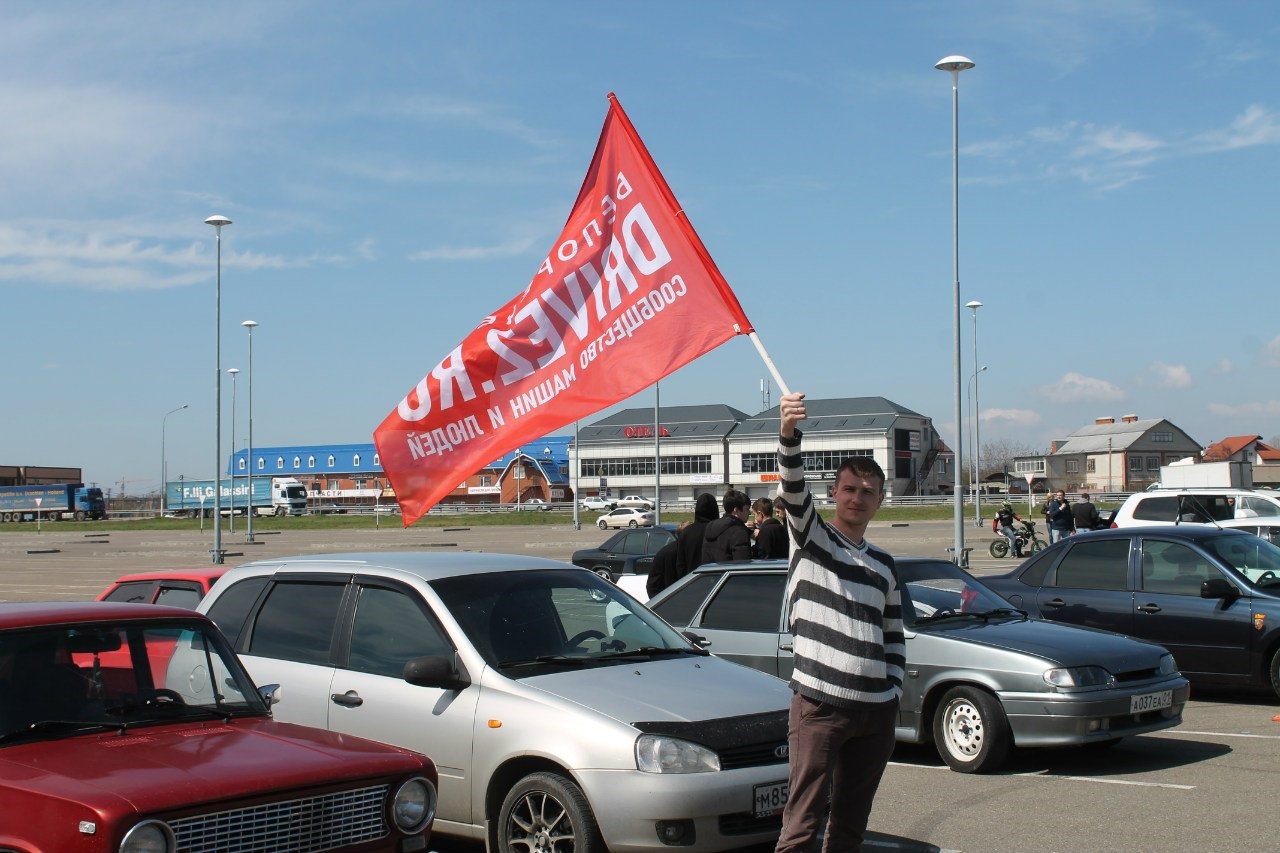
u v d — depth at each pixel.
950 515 69.56
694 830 5.62
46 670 5.06
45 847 4.19
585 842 5.66
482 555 7.54
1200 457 110.62
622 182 7.38
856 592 4.74
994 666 8.51
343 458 129.12
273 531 70.56
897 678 4.80
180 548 50.31
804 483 4.78
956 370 26.58
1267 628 10.80
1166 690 8.71
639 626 7.12
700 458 112.56
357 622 6.96
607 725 5.79
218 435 40.03
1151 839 6.78
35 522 100.44
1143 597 11.55
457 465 7.76
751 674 6.75
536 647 6.56
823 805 4.72
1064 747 9.08
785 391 5.49
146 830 4.15
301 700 6.88
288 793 4.55
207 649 5.64
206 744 4.89
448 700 6.32
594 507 88.88
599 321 7.45
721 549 11.06
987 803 7.70
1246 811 7.35
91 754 4.70
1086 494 80.12
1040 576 12.34
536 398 7.60
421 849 4.97
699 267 7.14
